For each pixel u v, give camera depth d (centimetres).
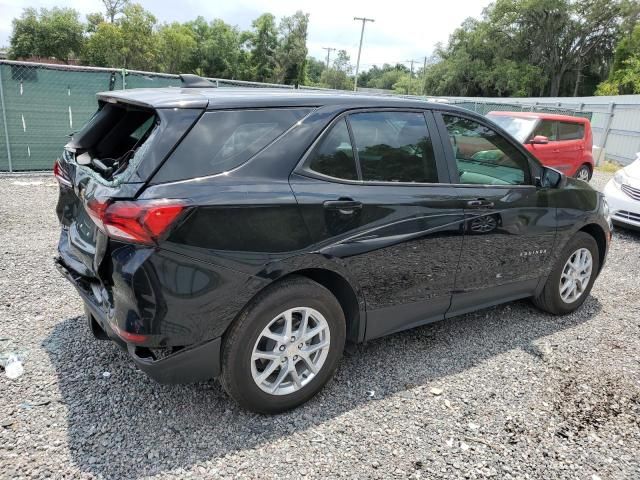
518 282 396
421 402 308
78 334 361
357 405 302
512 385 333
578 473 257
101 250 242
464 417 296
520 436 283
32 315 386
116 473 237
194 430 270
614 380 346
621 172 811
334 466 251
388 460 258
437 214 324
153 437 263
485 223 352
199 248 239
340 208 281
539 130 1074
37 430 262
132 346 247
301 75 8006
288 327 277
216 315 251
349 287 297
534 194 387
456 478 249
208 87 320
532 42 6159
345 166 292
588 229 453
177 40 6681
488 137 369
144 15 5603
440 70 6875
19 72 912
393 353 366
